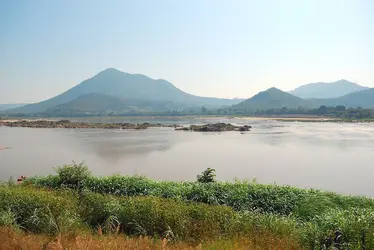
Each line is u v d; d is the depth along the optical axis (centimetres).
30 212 1018
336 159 3381
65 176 1502
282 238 870
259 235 897
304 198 1324
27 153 3822
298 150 4112
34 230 943
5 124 10825
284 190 1397
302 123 12800
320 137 6056
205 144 4831
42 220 962
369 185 2214
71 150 4081
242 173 2638
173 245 834
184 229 940
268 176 2523
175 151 4009
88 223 1039
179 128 8738
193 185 1430
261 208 1248
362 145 4647
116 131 7969
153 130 8419
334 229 915
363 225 894
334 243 846
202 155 3650
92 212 1084
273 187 1434
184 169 2798
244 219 1009
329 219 997
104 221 1026
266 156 3591
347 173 2634
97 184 1462
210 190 1370
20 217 1001
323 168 2853
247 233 912
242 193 1352
